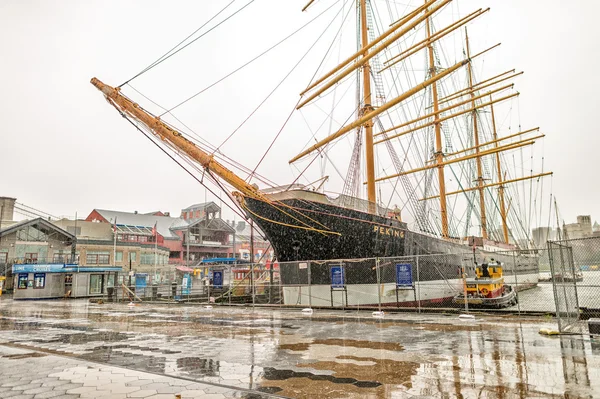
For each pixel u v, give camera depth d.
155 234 61.16
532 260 61.22
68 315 19.59
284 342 10.30
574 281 11.74
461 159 43.25
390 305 24.20
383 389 5.95
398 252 26.30
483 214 52.75
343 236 23.08
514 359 7.66
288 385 6.25
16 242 46.28
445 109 37.88
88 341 11.07
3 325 15.31
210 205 79.31
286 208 21.58
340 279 19.52
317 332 11.98
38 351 9.48
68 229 55.84
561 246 11.07
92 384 6.34
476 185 54.50
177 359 8.37
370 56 26.42
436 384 6.15
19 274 35.56
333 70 27.73
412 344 9.55
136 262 57.19
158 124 20.11
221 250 77.69
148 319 17.03
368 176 29.78
